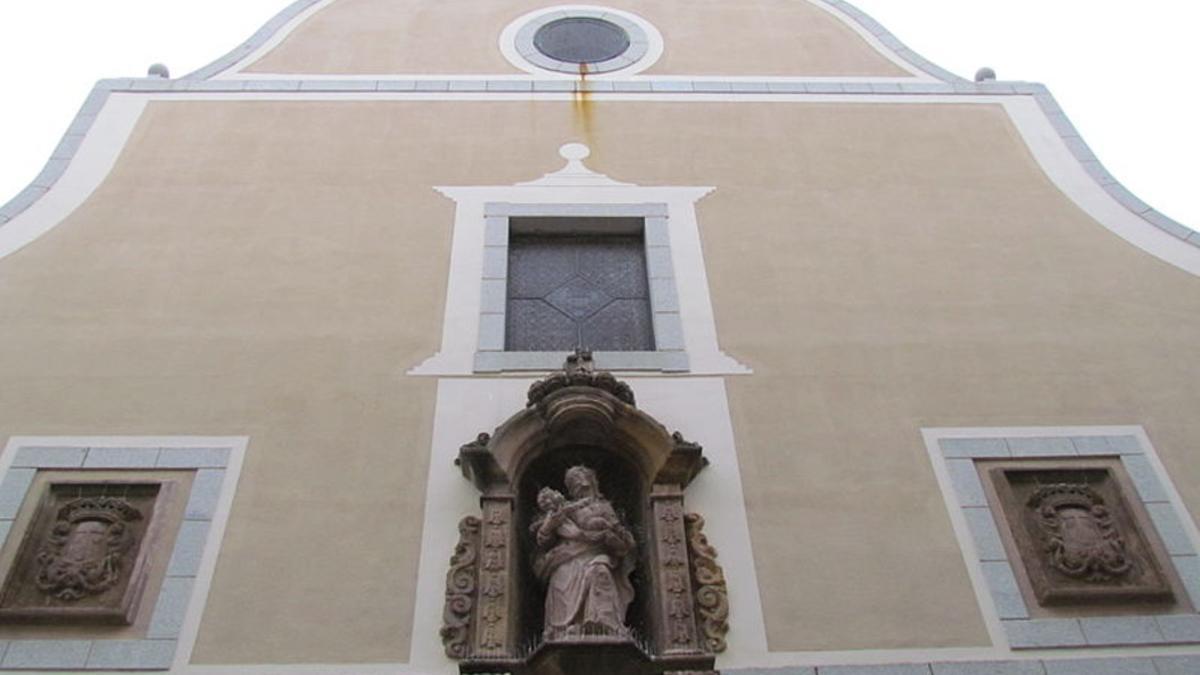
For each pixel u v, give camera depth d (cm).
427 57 1334
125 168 1131
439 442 880
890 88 1292
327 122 1206
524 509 845
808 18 1437
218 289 1002
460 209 1098
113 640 741
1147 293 1037
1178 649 757
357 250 1047
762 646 756
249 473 852
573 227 1103
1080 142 1216
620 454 871
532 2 1454
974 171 1173
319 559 797
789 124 1230
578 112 1237
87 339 950
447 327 977
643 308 1041
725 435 892
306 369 934
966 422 914
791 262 1055
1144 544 822
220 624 756
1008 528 835
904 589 793
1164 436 907
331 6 1434
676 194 1127
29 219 1062
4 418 879
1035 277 1051
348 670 736
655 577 790
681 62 1341
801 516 838
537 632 775
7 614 744
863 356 966
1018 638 764
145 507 825
